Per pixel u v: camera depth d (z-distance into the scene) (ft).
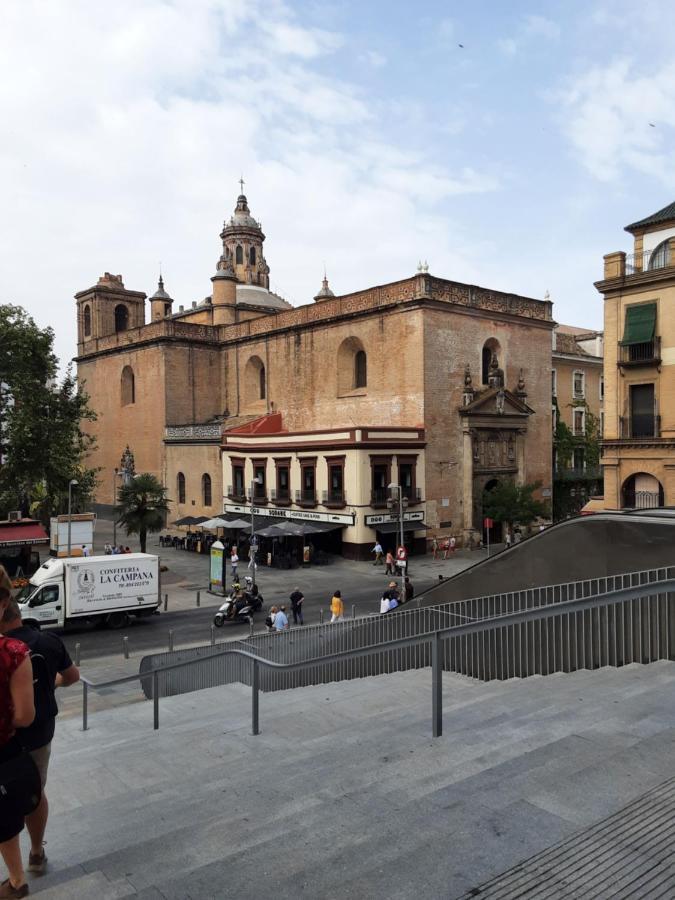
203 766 27.99
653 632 31.27
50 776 29.78
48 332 159.84
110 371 226.79
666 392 109.40
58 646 15.89
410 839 13.11
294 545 148.05
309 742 25.72
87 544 148.25
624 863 11.64
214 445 181.06
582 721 20.30
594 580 38.22
